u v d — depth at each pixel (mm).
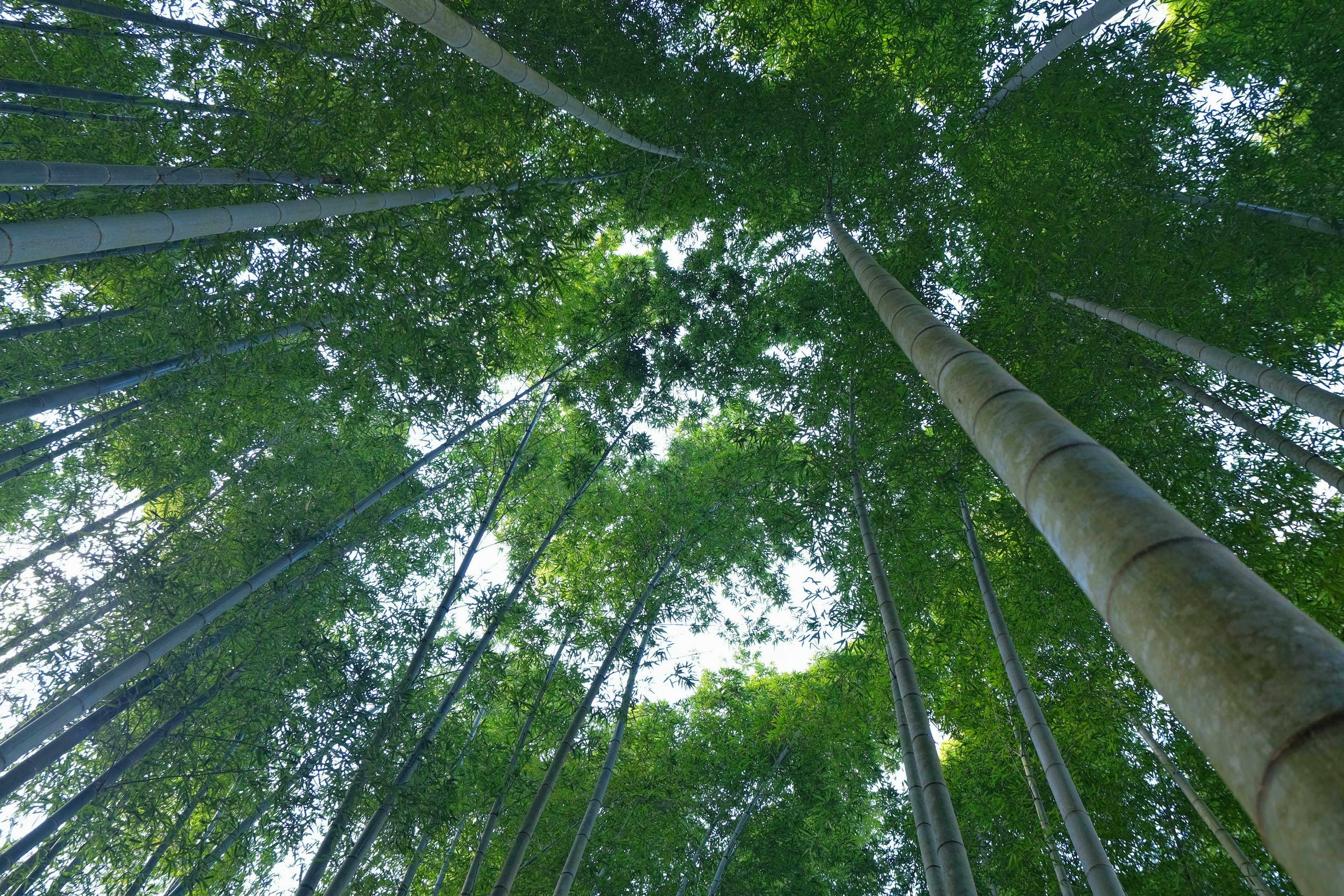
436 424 7551
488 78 6160
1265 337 5852
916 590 6785
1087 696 6551
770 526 7793
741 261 8844
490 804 7996
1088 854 4336
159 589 5695
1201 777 6500
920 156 6633
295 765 5531
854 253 4562
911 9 6551
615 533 9367
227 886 7121
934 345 2217
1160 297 5523
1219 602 896
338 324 6371
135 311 6793
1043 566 6305
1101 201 5875
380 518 7945
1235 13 6023
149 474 8219
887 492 6707
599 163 7547
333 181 5504
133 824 5934
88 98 5641
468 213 6395
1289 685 771
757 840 9516
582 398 9133
